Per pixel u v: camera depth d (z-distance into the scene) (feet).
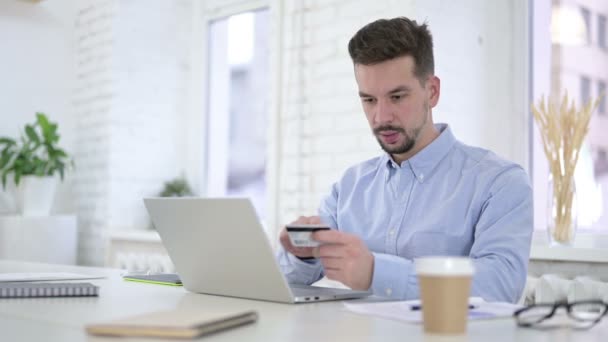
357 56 5.60
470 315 3.72
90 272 6.66
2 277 5.59
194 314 3.40
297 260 5.59
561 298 7.30
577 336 3.27
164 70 14.03
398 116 5.59
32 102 13.80
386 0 9.71
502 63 9.78
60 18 14.20
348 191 6.64
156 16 13.92
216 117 13.88
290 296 4.36
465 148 6.04
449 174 5.92
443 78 9.35
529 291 7.64
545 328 3.46
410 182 6.05
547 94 9.44
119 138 13.44
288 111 10.96
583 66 9.05
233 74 13.56
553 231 7.88
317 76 10.66
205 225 4.53
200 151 13.99
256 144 13.07
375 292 4.63
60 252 12.67
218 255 4.60
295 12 10.97
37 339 3.15
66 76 14.26
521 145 9.60
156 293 4.95
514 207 5.36
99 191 13.56
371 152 9.81
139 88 13.70
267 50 12.93
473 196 5.68
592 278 7.43
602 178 8.79
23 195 12.72
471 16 9.80
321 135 10.55
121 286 5.38
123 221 13.46
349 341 3.07
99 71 13.69
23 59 13.70
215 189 13.80
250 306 4.26
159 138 13.94
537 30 9.59
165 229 4.91
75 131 14.30
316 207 10.56
